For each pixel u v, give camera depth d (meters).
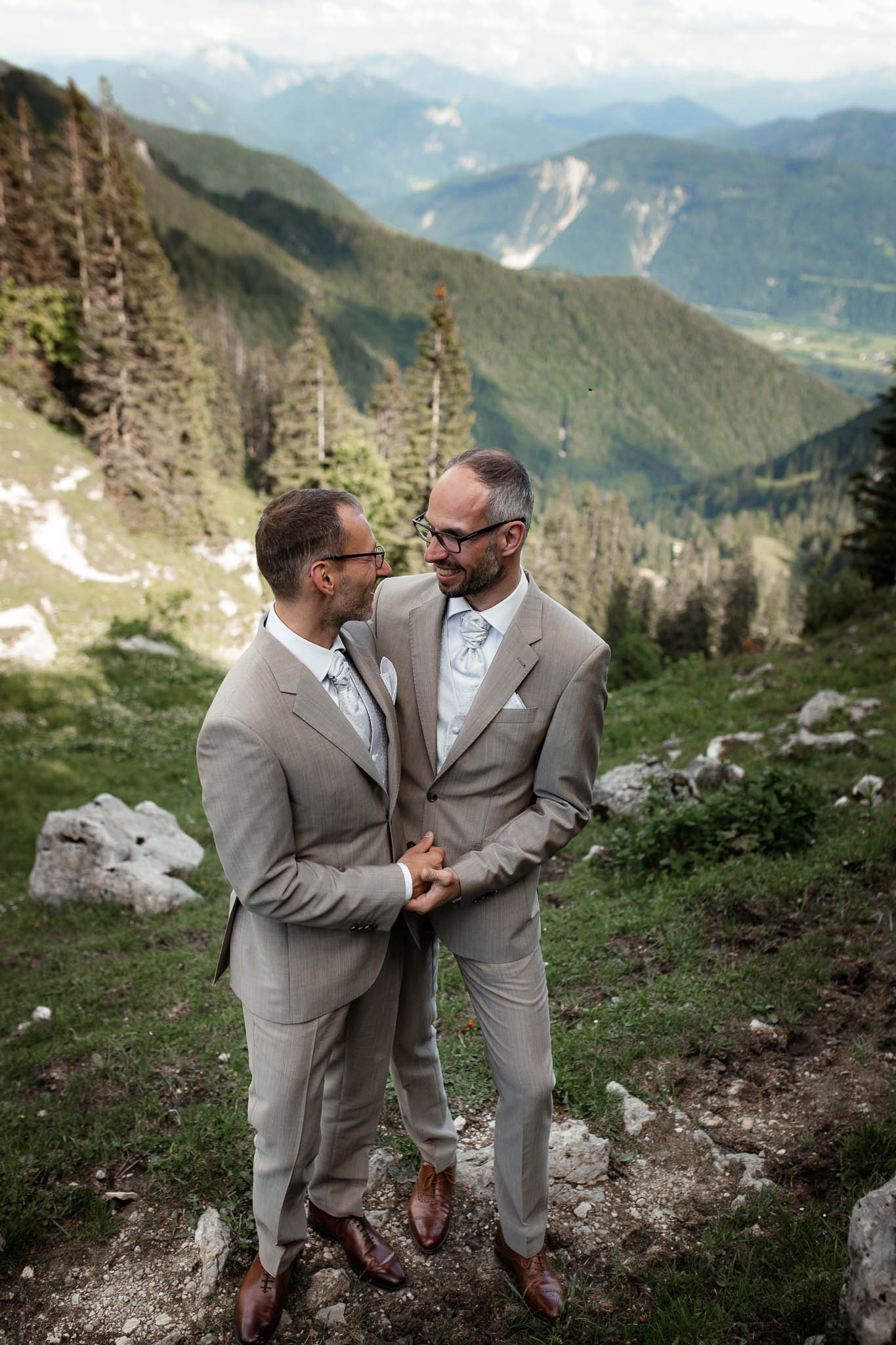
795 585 164.88
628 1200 3.19
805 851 6.11
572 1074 3.90
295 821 2.48
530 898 2.75
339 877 2.44
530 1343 2.66
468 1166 3.44
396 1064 3.06
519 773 2.70
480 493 2.38
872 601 20.84
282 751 2.34
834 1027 4.04
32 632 27.23
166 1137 3.70
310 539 2.30
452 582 2.50
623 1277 2.88
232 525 41.06
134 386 37.19
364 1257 2.91
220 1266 2.98
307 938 2.53
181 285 154.38
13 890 10.35
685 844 6.77
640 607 88.69
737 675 17.16
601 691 2.64
